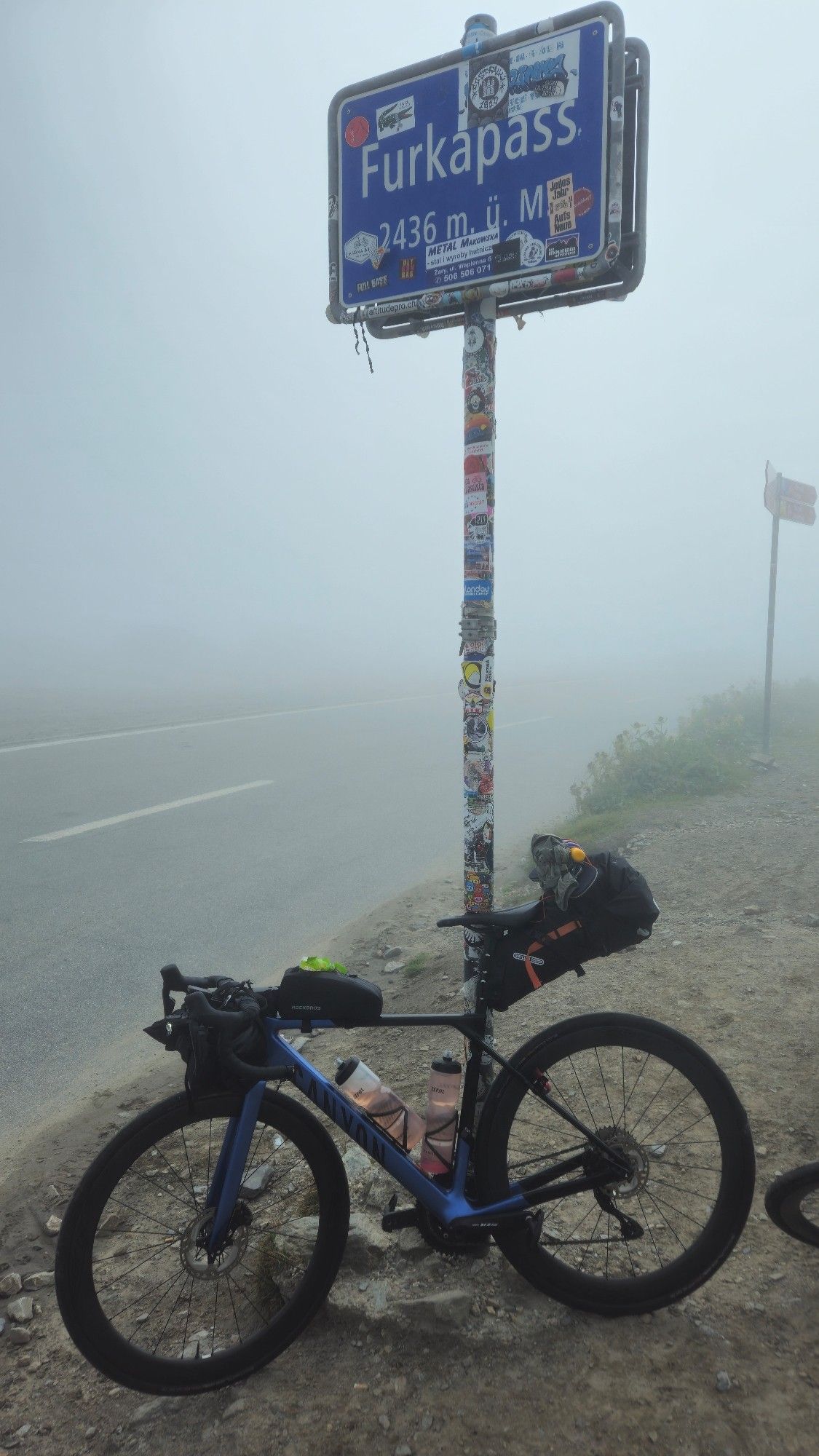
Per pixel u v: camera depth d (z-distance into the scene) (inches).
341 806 406.3
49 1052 172.6
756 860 261.3
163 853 318.7
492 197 109.7
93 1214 83.4
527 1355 88.1
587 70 103.1
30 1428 85.4
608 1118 114.3
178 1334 93.6
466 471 113.3
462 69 110.3
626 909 89.7
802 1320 91.2
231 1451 80.3
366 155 118.0
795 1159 115.0
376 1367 88.0
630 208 107.9
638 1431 79.7
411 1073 153.6
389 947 226.1
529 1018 165.2
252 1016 85.4
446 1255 99.1
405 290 117.0
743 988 168.2
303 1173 118.8
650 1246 100.6
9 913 252.1
